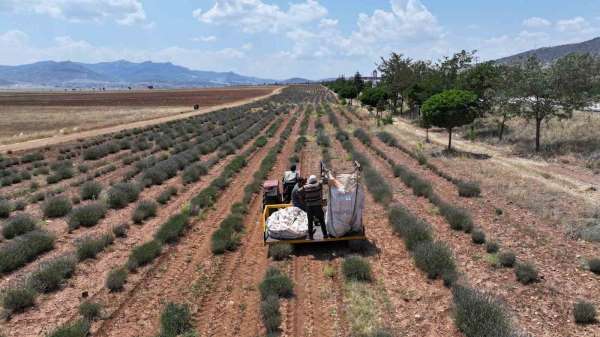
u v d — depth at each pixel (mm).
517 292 7824
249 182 18062
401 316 7176
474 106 24031
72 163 24719
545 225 11570
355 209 10047
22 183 20406
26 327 7293
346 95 74000
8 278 9305
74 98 122438
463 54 38688
